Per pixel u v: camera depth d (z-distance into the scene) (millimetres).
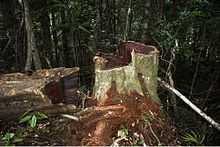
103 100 3141
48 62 6016
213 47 6363
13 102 3152
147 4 6086
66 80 3516
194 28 5945
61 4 5359
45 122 3244
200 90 6402
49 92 3293
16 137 3059
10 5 5898
